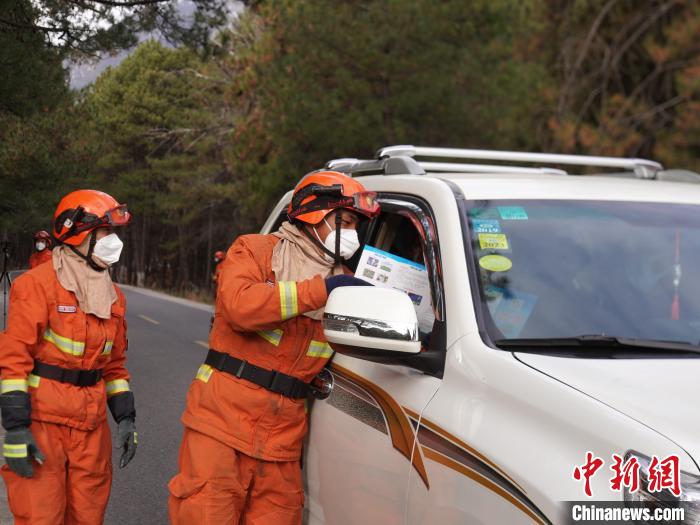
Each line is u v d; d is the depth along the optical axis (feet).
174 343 51.78
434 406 9.34
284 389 11.29
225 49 47.85
